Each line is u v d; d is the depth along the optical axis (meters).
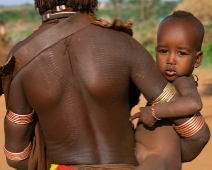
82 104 2.58
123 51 2.56
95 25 2.60
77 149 2.62
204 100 11.03
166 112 2.59
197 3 25.02
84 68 2.53
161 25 2.84
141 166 2.58
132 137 2.72
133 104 2.83
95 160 2.61
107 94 2.54
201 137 2.66
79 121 2.59
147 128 2.73
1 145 8.20
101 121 2.60
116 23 2.57
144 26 28.14
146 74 2.60
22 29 39.53
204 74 15.25
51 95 2.56
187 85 2.72
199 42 2.82
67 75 2.55
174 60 2.77
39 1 2.69
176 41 2.75
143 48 2.64
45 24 2.65
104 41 2.55
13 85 2.61
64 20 2.60
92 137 2.61
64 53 2.56
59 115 2.59
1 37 25.83
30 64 2.56
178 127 2.65
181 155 2.77
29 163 2.81
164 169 2.59
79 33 2.57
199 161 6.91
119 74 2.55
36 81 2.56
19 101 2.64
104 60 2.53
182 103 2.58
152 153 2.65
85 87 2.54
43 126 2.68
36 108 2.63
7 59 2.59
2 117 10.37
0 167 7.04
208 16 24.77
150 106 2.66
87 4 2.64
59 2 2.65
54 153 2.69
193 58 2.80
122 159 2.63
